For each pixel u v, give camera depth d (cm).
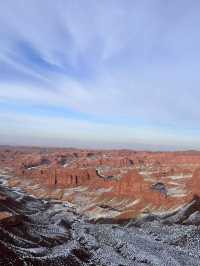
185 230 15138
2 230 10962
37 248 10969
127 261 11456
